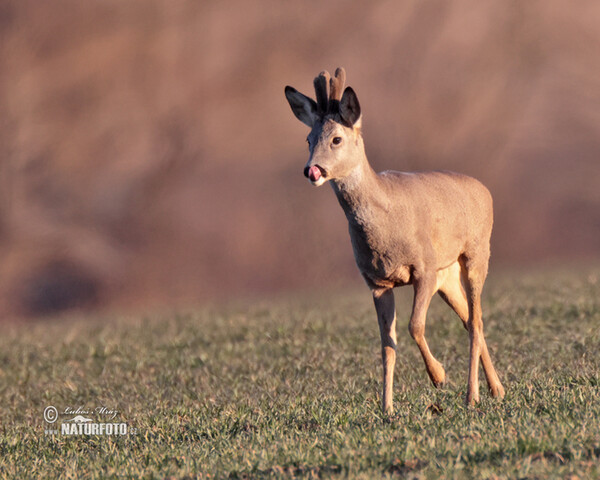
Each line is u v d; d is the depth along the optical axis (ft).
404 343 110.01
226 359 114.93
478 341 79.46
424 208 75.05
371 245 73.36
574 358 92.63
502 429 61.00
